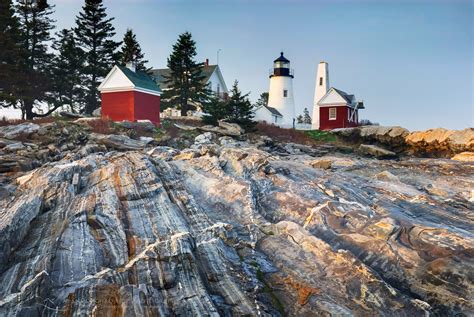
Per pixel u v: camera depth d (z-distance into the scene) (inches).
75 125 1421.0
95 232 476.4
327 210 579.2
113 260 431.8
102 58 2305.6
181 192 624.7
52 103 2206.0
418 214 619.2
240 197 626.8
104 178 637.9
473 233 522.6
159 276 396.8
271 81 2719.0
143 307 343.0
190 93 2069.4
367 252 483.5
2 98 1685.5
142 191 585.3
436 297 419.5
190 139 1519.4
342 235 519.8
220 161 765.9
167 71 2687.0
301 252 493.0
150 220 517.3
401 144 1749.5
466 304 402.9
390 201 670.5
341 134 1921.8
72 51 2203.5
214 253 466.0
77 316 337.1
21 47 1945.1
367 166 1249.4
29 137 1256.8
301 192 661.9
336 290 430.6
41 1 2201.0
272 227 553.9
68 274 396.8
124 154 750.5
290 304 414.9
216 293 404.2
